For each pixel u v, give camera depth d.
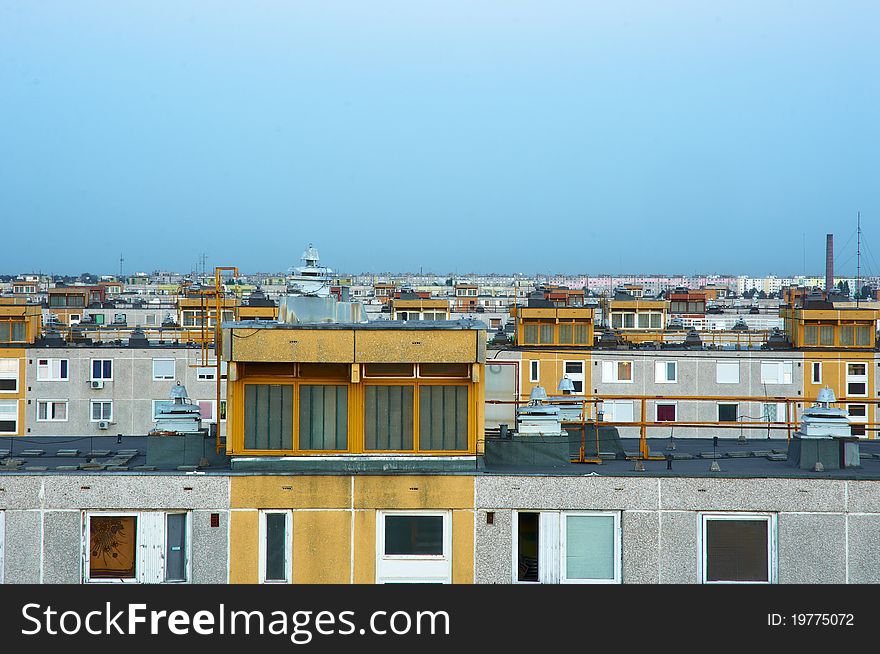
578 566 19.94
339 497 19.83
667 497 19.81
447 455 20.25
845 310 88.88
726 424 22.55
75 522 19.61
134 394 88.69
